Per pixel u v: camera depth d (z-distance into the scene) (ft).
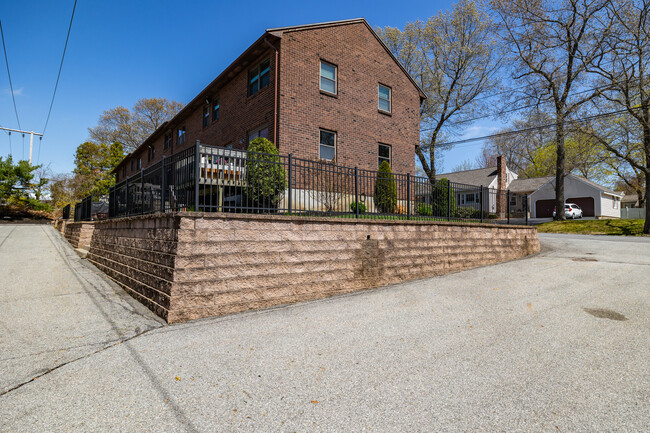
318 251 19.26
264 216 17.44
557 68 66.54
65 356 11.42
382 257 22.25
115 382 9.68
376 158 46.70
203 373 10.23
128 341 12.70
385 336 13.28
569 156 73.51
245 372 10.30
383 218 25.00
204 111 55.52
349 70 44.45
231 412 8.23
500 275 24.36
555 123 62.85
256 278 16.94
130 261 20.63
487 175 118.11
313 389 9.32
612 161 68.28
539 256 33.09
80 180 101.60
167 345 12.32
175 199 18.62
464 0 76.38
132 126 128.36
